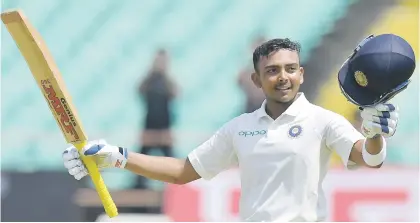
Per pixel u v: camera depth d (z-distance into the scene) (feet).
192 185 99.55
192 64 143.64
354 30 141.59
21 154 134.31
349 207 98.89
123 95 142.82
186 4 147.02
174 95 119.85
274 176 48.80
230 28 145.38
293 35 143.33
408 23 140.77
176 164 52.24
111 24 146.51
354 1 142.51
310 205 48.47
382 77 42.24
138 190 109.19
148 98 118.32
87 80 143.95
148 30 146.41
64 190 107.04
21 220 106.01
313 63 137.90
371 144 45.01
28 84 141.90
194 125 138.92
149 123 117.91
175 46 145.38
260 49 49.62
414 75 136.46
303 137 48.75
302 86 135.03
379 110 42.73
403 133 133.59
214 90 141.18
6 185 106.32
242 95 139.13
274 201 48.62
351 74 43.75
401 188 99.30
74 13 147.02
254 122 50.34
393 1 141.08
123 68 144.56
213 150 51.88
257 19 145.79
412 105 134.92
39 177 106.83
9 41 142.72
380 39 43.06
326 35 141.49
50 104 48.32
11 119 139.95
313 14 143.74
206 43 145.07
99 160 50.03
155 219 100.07
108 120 140.87
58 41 146.00
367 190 99.09
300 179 48.49
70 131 48.52
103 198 49.57
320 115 49.14
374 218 98.99
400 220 98.58
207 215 99.14
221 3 147.13
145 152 117.70
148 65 144.87
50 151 134.72
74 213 107.04
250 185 49.78
